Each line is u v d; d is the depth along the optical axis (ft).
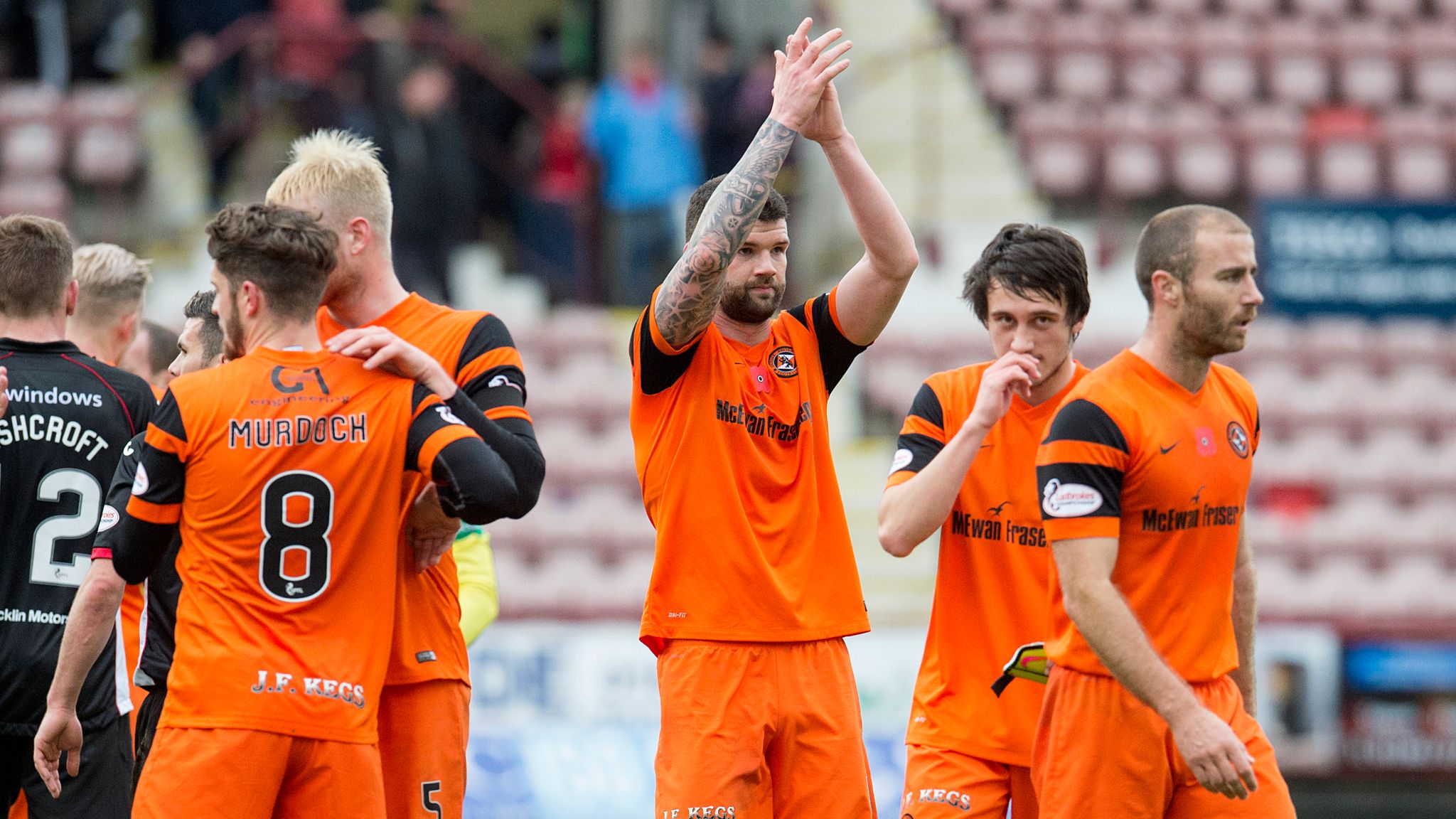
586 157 165.07
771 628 47.06
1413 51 196.24
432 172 141.49
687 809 46.32
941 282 166.40
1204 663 46.32
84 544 51.34
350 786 42.55
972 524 51.11
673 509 47.39
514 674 99.71
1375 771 103.76
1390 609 120.06
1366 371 153.38
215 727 41.75
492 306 168.86
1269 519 136.15
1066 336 49.85
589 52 187.62
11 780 51.60
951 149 185.68
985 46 193.47
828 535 48.96
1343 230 155.63
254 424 42.50
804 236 169.17
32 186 169.37
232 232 43.21
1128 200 180.45
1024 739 50.21
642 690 100.22
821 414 49.57
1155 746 45.75
